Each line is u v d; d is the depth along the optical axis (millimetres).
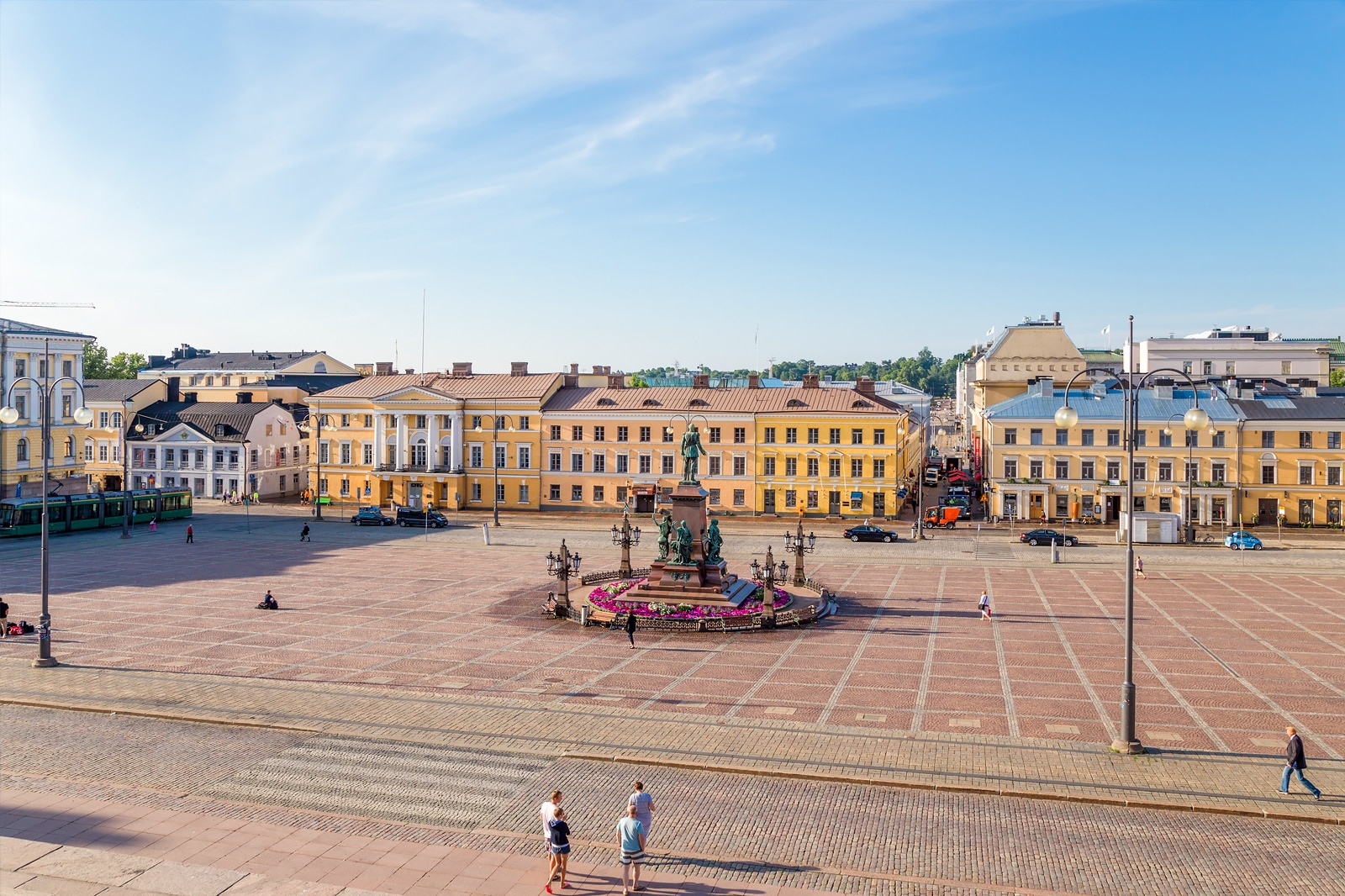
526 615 57688
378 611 58562
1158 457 107000
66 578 70500
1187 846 26000
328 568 75875
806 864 24734
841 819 27812
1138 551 86625
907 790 30250
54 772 30891
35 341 120062
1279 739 35406
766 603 55156
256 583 68562
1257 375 152625
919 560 82375
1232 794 29656
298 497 139500
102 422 137000
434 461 122250
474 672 44469
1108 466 107938
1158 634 53062
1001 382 147625
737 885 23500
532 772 31516
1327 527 103312
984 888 23438
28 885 23016
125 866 24125
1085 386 121000
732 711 38594
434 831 26547
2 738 34281
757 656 48062
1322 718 38031
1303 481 103875
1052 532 91625
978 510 122000
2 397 114625
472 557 82125
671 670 45219
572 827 27000
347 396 127188
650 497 116438
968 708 39188
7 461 116000
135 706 38156
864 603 62375
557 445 119500
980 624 56000
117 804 28219
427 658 46969
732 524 107125
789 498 113625
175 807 28062
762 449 113812
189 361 199250
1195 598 64125
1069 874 24250
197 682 42031
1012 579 72250
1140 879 23969
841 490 111875
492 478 122062
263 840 25828
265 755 32781
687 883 23578
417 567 76375
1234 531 101375
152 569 75125
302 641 50219
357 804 28500
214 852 24984
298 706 38469
